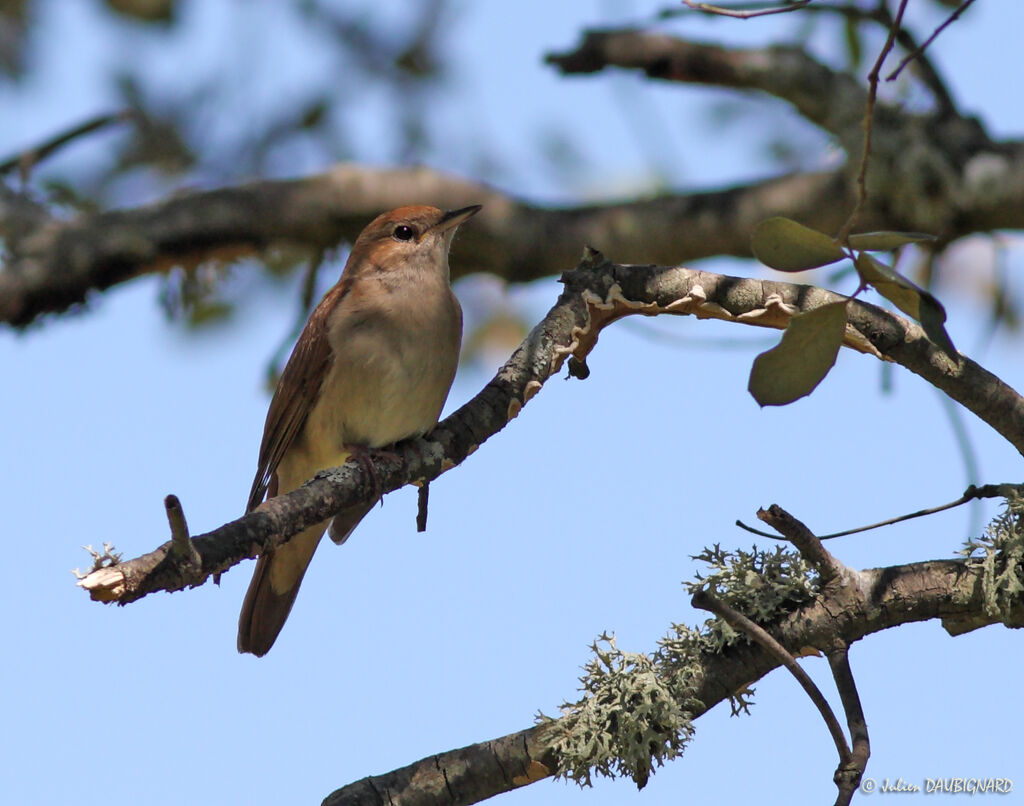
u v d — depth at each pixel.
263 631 10.20
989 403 7.43
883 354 7.51
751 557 7.04
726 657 6.85
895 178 11.42
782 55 11.56
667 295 7.79
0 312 10.92
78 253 11.08
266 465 10.56
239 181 11.98
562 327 7.85
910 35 11.67
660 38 11.52
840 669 6.76
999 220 11.41
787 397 5.62
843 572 6.84
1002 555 6.88
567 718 6.76
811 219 11.80
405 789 6.71
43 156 11.66
